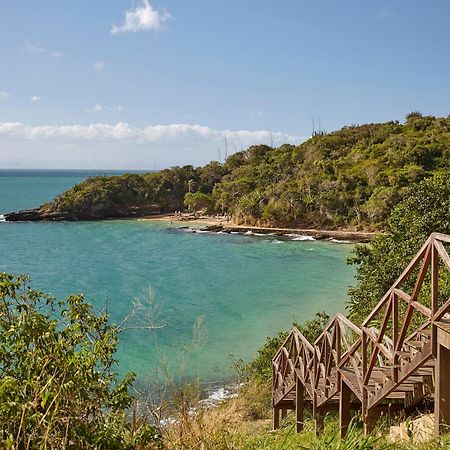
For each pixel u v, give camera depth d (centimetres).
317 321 2275
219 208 10588
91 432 456
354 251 2531
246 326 3222
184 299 3953
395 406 934
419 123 10744
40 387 431
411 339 863
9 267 5391
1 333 506
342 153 10462
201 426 520
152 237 7888
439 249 664
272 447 571
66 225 9531
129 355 2422
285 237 7625
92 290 4253
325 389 1073
